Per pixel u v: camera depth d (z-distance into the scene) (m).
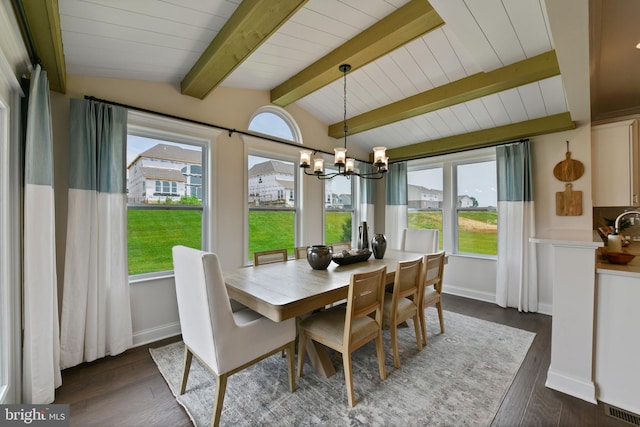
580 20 1.41
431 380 2.07
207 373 2.16
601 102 3.44
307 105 4.05
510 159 3.73
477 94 2.93
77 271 2.23
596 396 1.83
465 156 4.34
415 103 3.35
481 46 2.25
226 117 3.29
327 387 1.99
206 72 2.47
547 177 3.54
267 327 1.80
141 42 2.12
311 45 2.55
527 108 3.29
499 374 2.14
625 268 1.85
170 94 2.86
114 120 2.45
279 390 1.96
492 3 1.77
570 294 1.91
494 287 4.02
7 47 1.50
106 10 1.75
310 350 2.25
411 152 4.63
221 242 3.21
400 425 1.63
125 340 2.48
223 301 1.58
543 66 2.35
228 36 1.98
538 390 1.95
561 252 1.95
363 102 3.70
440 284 2.89
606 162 3.20
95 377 2.09
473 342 2.68
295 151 4.01
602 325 1.84
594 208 3.81
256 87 3.46
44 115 1.82
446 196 4.58
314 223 4.26
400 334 2.87
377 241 3.07
